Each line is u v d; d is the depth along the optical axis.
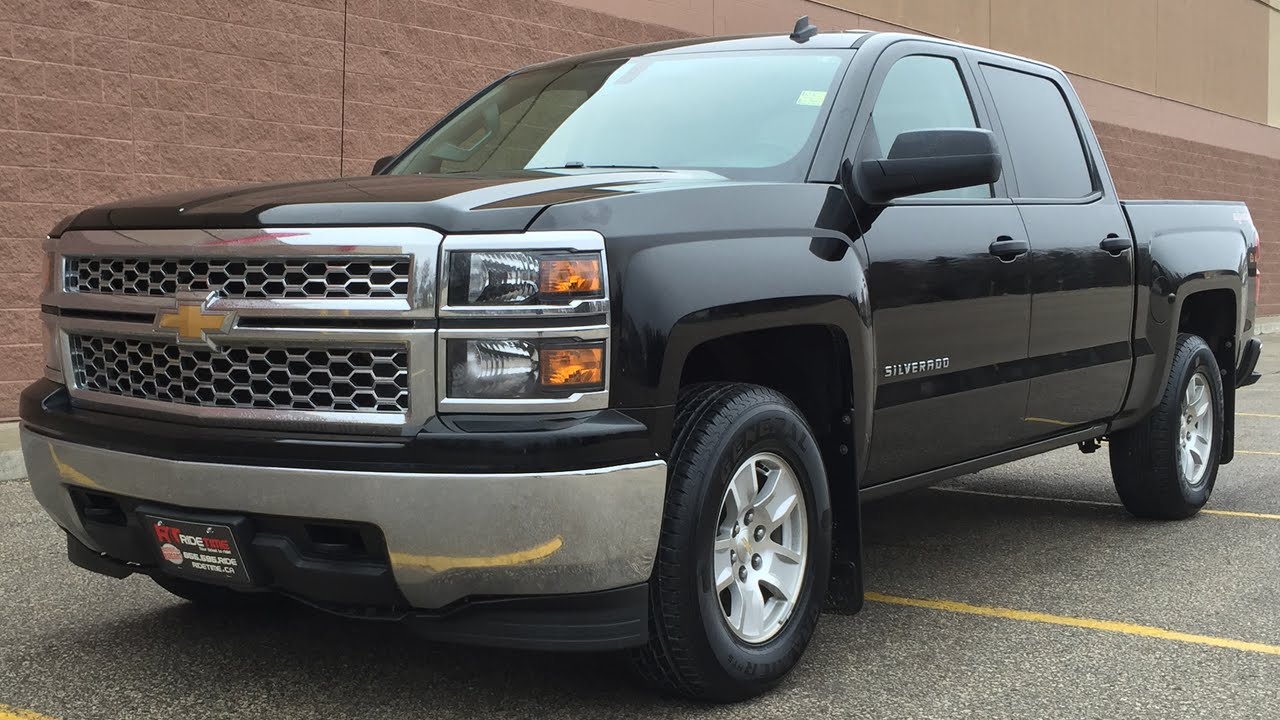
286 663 3.62
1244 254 6.07
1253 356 6.31
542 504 2.81
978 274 4.16
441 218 2.89
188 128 8.62
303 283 2.96
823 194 3.66
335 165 9.50
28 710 3.25
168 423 3.14
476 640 2.97
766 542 3.40
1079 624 4.10
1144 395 5.32
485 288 2.85
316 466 2.88
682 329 3.03
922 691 3.43
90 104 8.12
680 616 3.08
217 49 8.75
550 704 3.29
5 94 7.75
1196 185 22.59
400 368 2.88
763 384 3.75
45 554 4.96
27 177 7.88
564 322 2.88
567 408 2.87
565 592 2.93
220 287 3.05
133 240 3.22
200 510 3.04
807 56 4.21
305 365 2.97
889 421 3.85
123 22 8.27
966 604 4.34
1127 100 20.41
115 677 3.50
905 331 3.86
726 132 3.95
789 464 3.43
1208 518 5.86
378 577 2.92
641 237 3.04
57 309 3.51
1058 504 6.22
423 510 2.81
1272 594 4.48
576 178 3.41
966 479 6.98
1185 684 3.51
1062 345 4.70
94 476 3.23
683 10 12.32
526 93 4.68
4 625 4.00
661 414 2.99
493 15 10.58
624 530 2.92
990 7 16.94
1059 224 4.73
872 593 4.50
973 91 4.64
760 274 3.27
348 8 9.53
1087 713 3.27
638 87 4.36
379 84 9.77
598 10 11.50
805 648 3.48
